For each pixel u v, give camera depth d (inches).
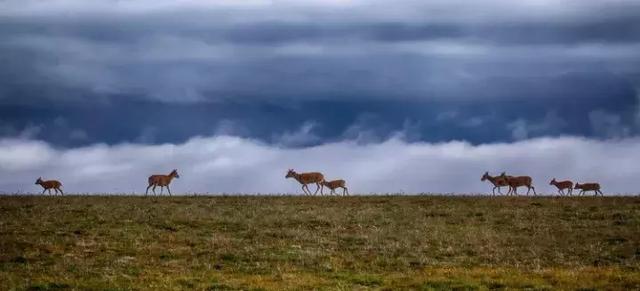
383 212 2770.7
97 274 1870.1
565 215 2714.1
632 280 1779.0
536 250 2199.8
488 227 2524.6
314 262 2047.2
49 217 2576.3
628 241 2308.1
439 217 2691.9
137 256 2090.3
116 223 2509.8
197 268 1968.5
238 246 2228.1
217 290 1700.3
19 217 2568.9
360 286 1752.0
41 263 1979.6
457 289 1710.1
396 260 2066.9
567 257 2127.2
